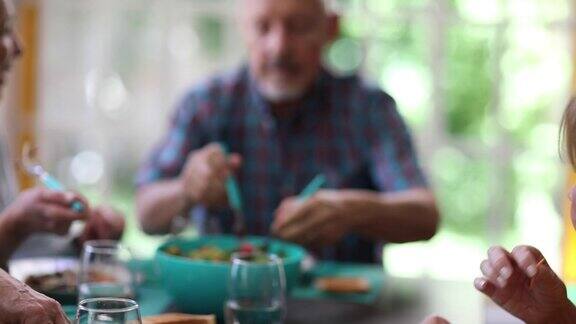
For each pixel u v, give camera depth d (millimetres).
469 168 2820
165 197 1697
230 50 2881
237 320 1050
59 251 1501
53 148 2949
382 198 1601
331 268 1610
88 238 1438
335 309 1277
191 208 1703
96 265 1142
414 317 1244
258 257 1155
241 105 1886
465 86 2777
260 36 1790
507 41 2719
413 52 2785
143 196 1764
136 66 2949
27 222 1309
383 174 1815
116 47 2943
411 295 1398
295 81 1784
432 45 2758
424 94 2785
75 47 2934
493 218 2797
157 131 2951
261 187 1879
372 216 1531
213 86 1911
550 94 2713
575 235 2621
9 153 1681
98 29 2936
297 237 1488
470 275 2865
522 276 919
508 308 930
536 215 2758
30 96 2895
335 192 1555
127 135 2979
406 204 1614
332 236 1502
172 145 1869
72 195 1305
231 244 1447
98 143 2973
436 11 2748
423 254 2939
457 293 1424
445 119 2783
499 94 2734
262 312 1045
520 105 2744
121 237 1447
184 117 1894
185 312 1232
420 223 1619
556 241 2723
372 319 1228
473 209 2840
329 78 1898
